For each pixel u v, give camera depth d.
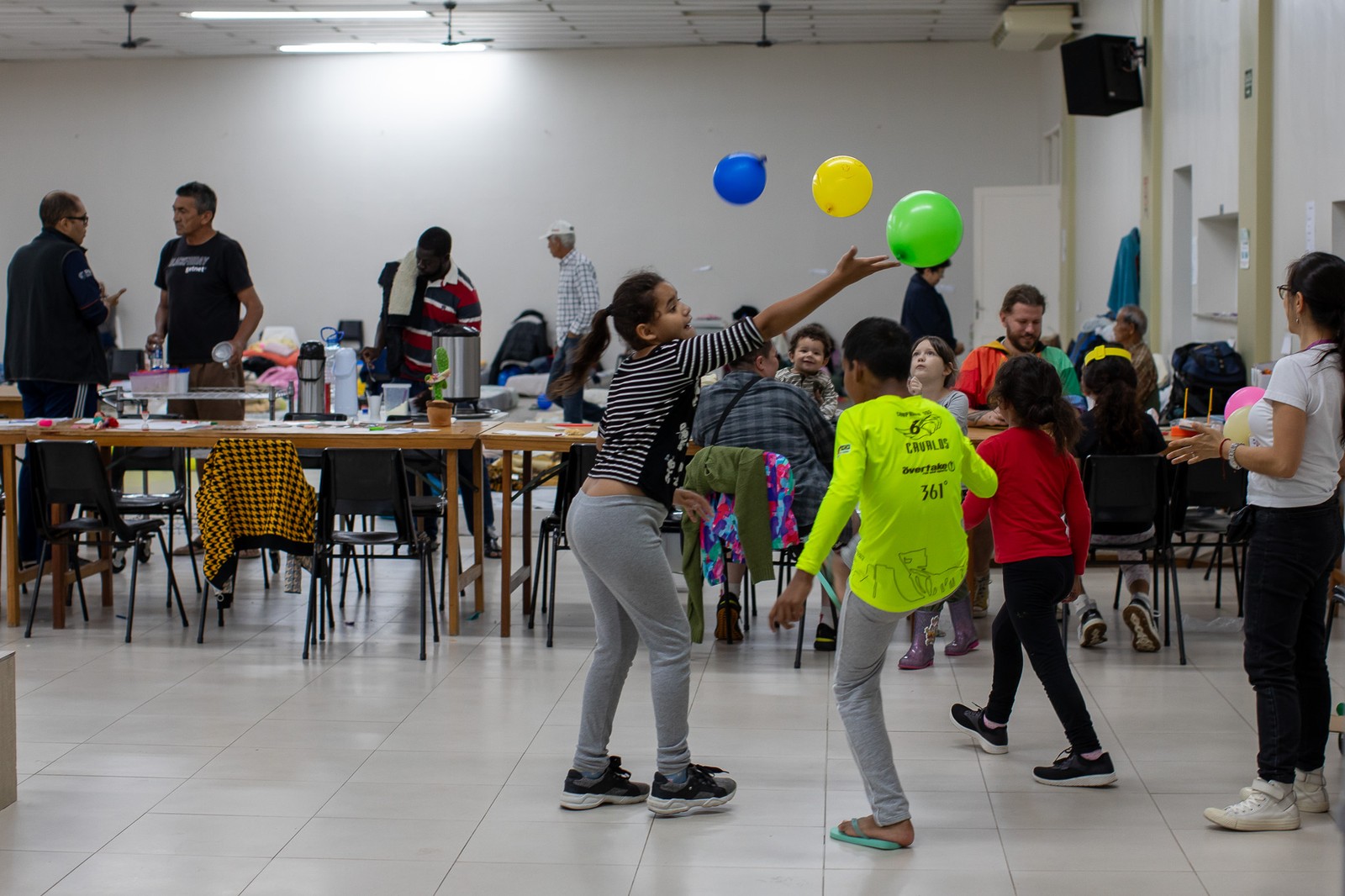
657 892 2.88
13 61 14.91
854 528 4.75
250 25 13.23
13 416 8.35
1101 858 3.04
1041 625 3.52
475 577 5.55
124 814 3.33
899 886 2.90
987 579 5.45
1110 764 3.50
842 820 3.29
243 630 5.32
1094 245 11.31
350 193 14.89
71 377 6.13
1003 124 14.14
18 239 15.15
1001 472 3.54
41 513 5.14
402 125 14.77
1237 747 3.83
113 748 3.85
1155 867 2.99
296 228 14.96
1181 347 7.29
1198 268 8.29
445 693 4.43
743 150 14.48
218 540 4.96
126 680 4.58
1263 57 6.97
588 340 3.26
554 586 5.06
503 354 14.47
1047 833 3.20
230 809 3.37
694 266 14.66
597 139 14.62
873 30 13.54
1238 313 7.42
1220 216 7.83
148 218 15.02
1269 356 7.02
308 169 14.89
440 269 6.72
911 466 2.94
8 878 2.95
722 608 5.16
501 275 14.87
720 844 3.15
